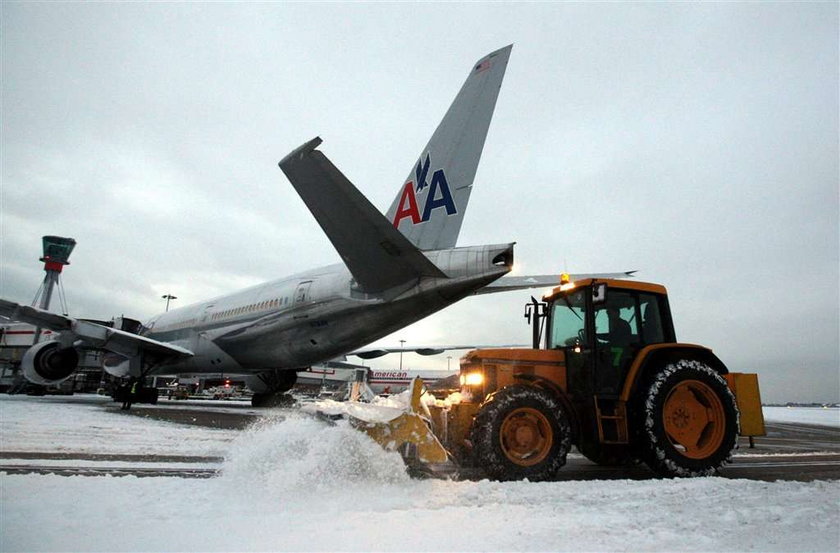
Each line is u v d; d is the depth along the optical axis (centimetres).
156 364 1677
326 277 1139
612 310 559
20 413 1080
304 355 1227
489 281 760
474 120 868
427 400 561
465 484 426
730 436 512
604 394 523
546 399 481
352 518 304
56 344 1648
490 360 532
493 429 457
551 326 625
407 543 256
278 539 258
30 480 388
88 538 252
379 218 618
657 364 546
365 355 1962
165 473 447
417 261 738
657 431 491
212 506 327
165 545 244
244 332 1338
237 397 3616
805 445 988
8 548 236
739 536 286
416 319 940
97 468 462
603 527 295
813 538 283
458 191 856
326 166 532
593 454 621
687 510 345
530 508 342
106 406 1561
